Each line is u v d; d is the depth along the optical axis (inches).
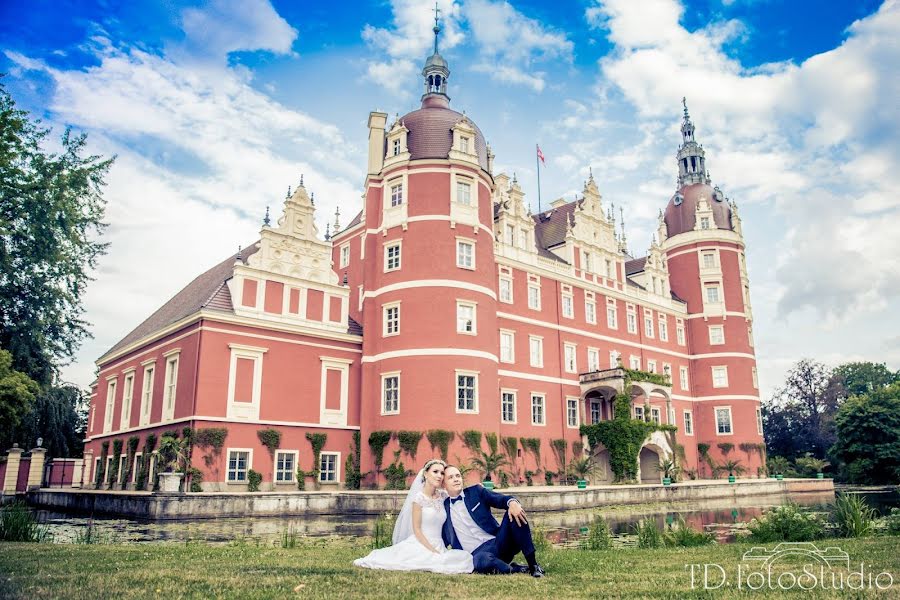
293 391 1407.5
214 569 327.0
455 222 1556.3
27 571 318.3
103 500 1144.8
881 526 667.4
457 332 1497.3
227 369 1317.7
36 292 1555.1
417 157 1594.5
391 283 1549.0
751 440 2331.4
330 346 1496.1
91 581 287.3
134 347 1598.2
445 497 346.6
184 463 1228.5
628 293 2180.1
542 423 1775.3
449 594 254.8
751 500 1637.6
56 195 1552.7
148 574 308.2
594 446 1846.7
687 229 2544.3
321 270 1526.8
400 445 1423.5
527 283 1834.4
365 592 259.1
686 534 573.3
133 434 1513.3
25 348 1542.8
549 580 297.0
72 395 2085.4
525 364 1770.4
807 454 3053.6
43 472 1670.8
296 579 291.1
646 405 1870.1
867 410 2472.9
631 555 447.2
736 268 2475.4
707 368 2393.0
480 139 1700.3
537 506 1238.9
